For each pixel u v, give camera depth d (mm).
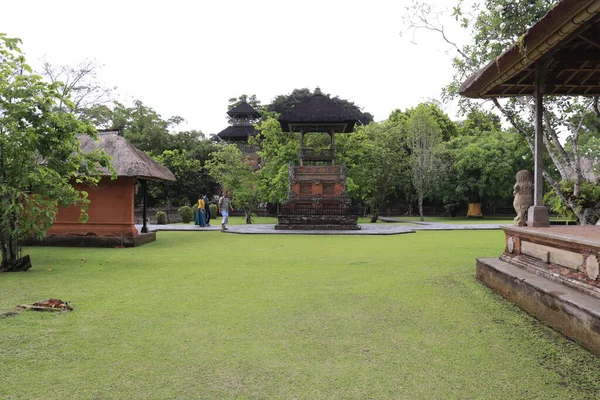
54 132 8180
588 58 5496
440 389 3072
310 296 5957
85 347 3920
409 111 38719
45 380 3223
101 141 13852
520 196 6848
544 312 4520
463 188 32156
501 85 6445
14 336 4211
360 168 27875
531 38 4484
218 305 5465
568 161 9172
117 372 3367
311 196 21734
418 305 5406
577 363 3459
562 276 4762
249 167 27516
